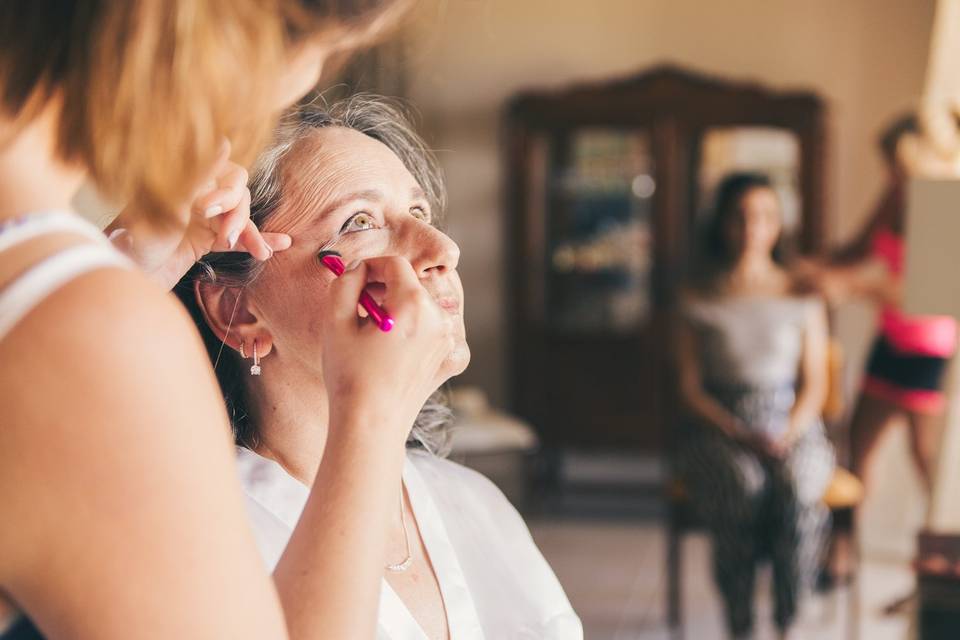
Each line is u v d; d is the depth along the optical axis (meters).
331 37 0.59
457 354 0.98
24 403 0.50
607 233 6.68
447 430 1.23
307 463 1.04
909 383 4.63
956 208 2.38
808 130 6.44
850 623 3.96
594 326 6.71
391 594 0.95
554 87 6.92
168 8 0.52
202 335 1.03
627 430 6.68
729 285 4.17
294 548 0.66
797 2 6.69
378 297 0.73
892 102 6.61
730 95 6.50
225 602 0.53
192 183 0.55
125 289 0.52
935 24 6.51
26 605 0.52
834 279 4.26
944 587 2.25
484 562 1.09
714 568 4.00
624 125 6.61
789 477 3.94
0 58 0.53
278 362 1.02
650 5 6.84
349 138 1.03
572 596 4.62
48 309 0.50
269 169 1.00
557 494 6.47
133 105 0.52
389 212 1.01
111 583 0.51
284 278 0.99
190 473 0.52
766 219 4.17
